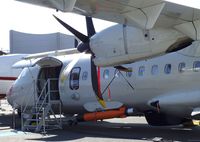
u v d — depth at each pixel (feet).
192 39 29.53
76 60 51.24
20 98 56.75
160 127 49.57
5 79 76.43
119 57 32.50
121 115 45.11
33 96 54.65
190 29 28.63
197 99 37.47
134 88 43.14
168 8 25.35
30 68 56.80
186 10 25.77
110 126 52.85
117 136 41.16
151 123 45.32
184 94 38.68
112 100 45.78
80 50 37.50
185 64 38.73
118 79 44.62
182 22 28.25
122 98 44.73
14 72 76.79
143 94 42.57
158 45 30.19
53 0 20.29
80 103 49.83
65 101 51.85
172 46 30.32
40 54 56.59
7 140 40.01
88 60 49.34
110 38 32.91
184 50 38.81
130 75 43.39
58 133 45.65
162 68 40.65
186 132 43.19
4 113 83.46
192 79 38.06
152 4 23.59
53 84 53.52
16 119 66.69
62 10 20.90
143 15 24.72
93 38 34.37
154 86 41.39
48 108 50.72
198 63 37.60
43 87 54.13
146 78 41.96
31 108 54.03
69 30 38.04
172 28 29.37
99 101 47.11
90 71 48.32
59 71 53.16
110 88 45.60
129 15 25.20
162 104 40.47
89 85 48.11
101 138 39.93
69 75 50.88
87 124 56.54
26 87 56.03
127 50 31.86
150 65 41.78
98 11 24.91
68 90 50.88
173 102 39.45
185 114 40.16
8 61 77.25
